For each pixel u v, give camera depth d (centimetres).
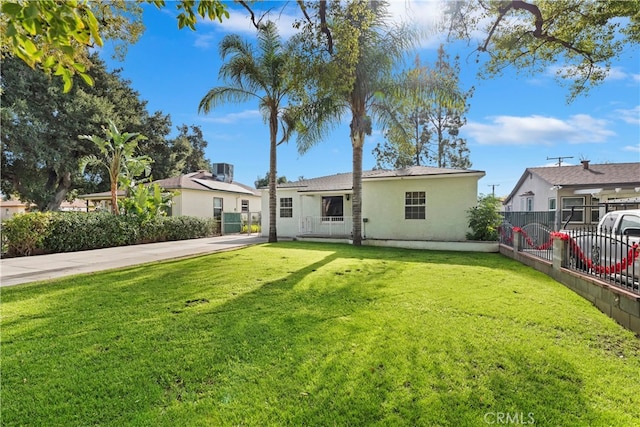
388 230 1430
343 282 592
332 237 1466
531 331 369
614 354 323
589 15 727
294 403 240
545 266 678
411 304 462
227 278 629
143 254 1035
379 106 1138
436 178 1350
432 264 793
